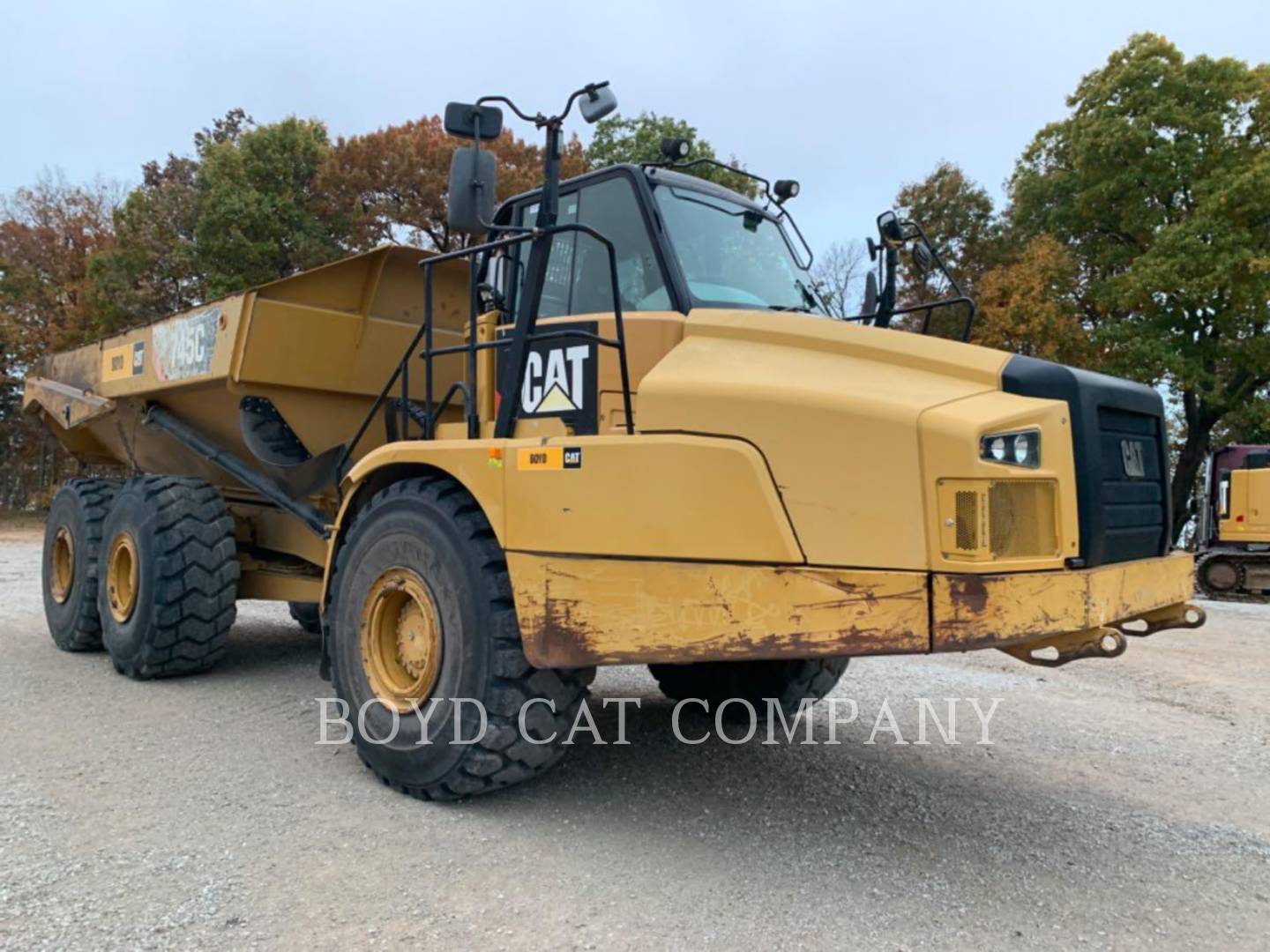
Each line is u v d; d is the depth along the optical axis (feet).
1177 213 70.54
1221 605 43.50
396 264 18.65
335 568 14.28
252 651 22.57
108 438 25.76
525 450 11.51
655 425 10.78
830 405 9.76
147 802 11.74
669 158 13.61
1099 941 8.96
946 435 9.16
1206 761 15.44
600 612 10.83
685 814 12.12
